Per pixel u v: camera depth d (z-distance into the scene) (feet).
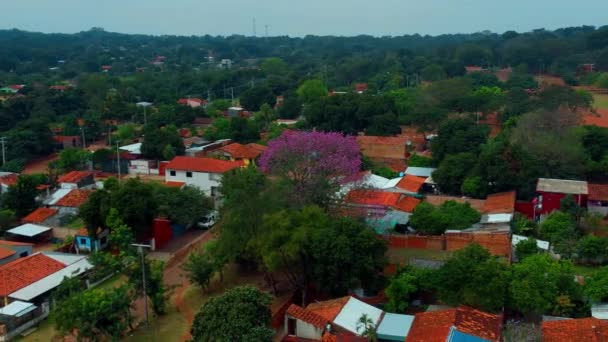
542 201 178.81
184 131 331.36
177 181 216.74
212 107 429.38
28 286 132.46
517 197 191.21
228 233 140.46
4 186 216.95
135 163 261.44
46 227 182.91
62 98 414.82
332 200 156.97
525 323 115.44
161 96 472.03
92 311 107.76
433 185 215.51
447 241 154.40
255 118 359.66
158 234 173.58
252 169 172.96
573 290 119.55
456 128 241.14
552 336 102.12
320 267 124.36
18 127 302.45
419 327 106.52
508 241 147.43
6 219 182.19
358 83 557.74
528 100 333.83
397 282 124.26
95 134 336.49
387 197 185.78
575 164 203.00
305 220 132.57
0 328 115.65
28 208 195.42
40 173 250.57
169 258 162.30
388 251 154.92
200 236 181.57
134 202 164.66
